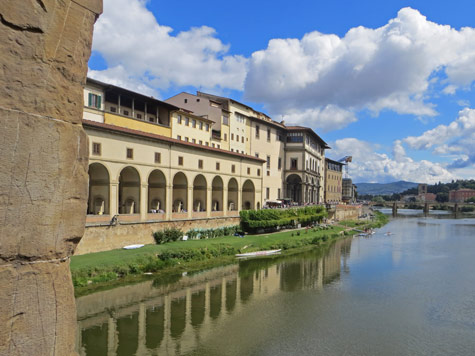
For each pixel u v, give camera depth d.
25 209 4.64
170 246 45.94
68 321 5.11
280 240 63.59
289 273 44.56
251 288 37.22
